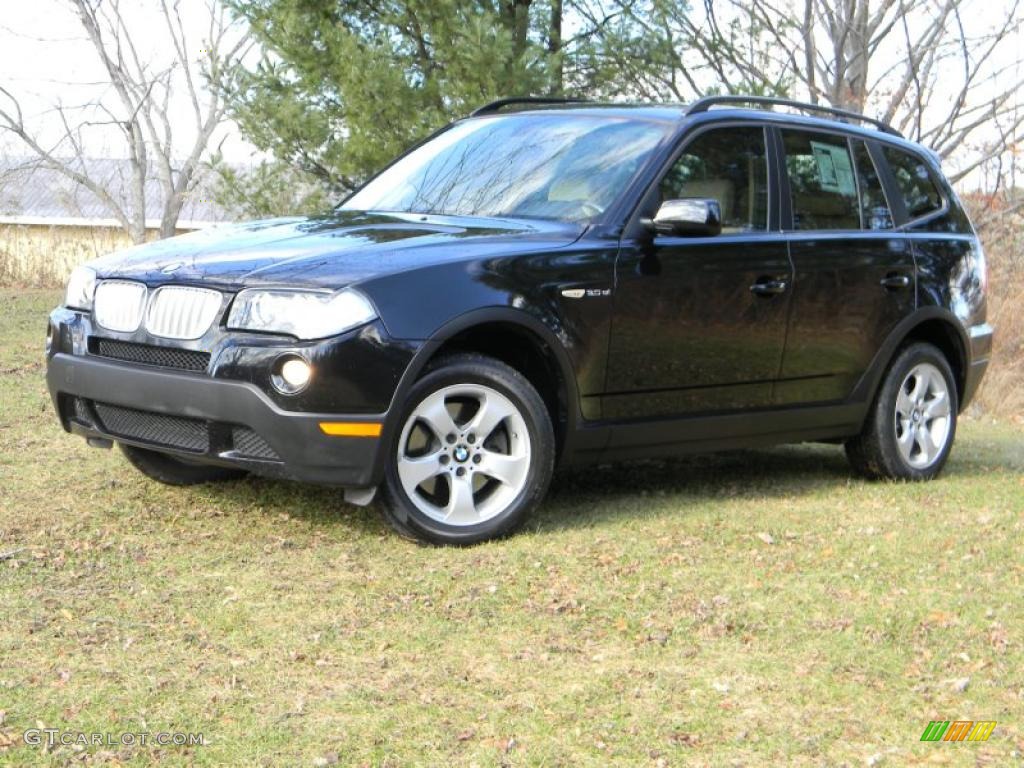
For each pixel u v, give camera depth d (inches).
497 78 430.9
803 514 223.0
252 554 182.4
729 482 254.7
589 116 234.2
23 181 1007.0
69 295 205.3
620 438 209.2
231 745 120.3
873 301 245.0
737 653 150.6
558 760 120.2
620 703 134.2
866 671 146.1
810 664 147.6
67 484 221.6
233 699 130.9
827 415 240.5
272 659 142.5
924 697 139.3
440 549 187.5
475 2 454.3
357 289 179.3
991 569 189.9
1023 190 555.5
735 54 499.5
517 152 229.9
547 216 211.8
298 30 450.0
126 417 193.9
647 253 207.8
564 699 134.6
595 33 476.1
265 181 476.4
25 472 230.7
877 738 128.6
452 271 186.9
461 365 188.2
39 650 141.8
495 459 192.5
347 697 132.7
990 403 448.1
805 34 528.7
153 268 192.4
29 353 405.4
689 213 202.2
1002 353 489.1
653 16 469.7
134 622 152.2
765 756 123.2
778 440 236.4
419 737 123.9
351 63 431.5
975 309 272.2
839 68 540.7
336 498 215.9
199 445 185.2
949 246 265.9
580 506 221.6
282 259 186.5
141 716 125.6
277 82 466.3
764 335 225.6
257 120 461.7
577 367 200.2
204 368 181.6
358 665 141.9
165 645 145.3
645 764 120.3
